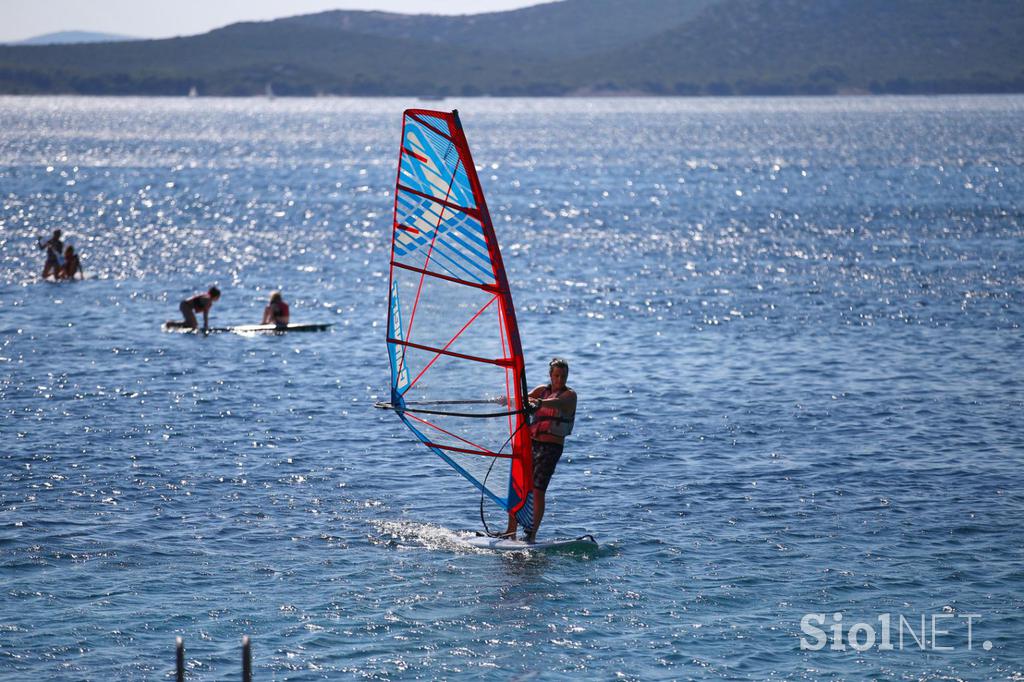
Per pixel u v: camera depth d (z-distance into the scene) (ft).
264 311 200.44
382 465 118.11
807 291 239.91
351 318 208.23
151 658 74.23
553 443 95.20
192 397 146.30
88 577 86.74
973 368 165.78
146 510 102.47
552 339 188.85
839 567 90.74
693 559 92.53
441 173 93.50
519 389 94.12
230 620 80.23
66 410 138.31
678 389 152.97
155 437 126.93
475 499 107.86
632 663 75.15
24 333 187.73
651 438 129.18
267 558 91.71
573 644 77.71
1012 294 232.53
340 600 83.92
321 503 105.70
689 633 79.36
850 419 137.08
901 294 234.79
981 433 130.72
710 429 132.87
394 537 97.04
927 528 99.40
